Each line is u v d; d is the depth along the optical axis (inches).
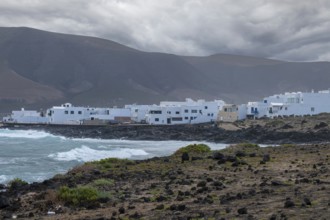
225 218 594.9
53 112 7657.5
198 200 775.1
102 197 871.7
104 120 7485.2
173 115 7052.2
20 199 978.7
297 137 4658.0
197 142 5029.5
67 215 743.1
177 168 1360.7
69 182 1209.4
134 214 675.4
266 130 5142.7
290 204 644.7
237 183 973.8
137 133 5738.2
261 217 583.8
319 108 6343.5
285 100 6894.7
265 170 1193.4
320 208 613.6
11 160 2583.7
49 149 3425.2
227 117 6830.7
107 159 1747.0
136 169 1435.8
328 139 4507.9
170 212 681.6
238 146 2175.2
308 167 1230.9
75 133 6102.4
